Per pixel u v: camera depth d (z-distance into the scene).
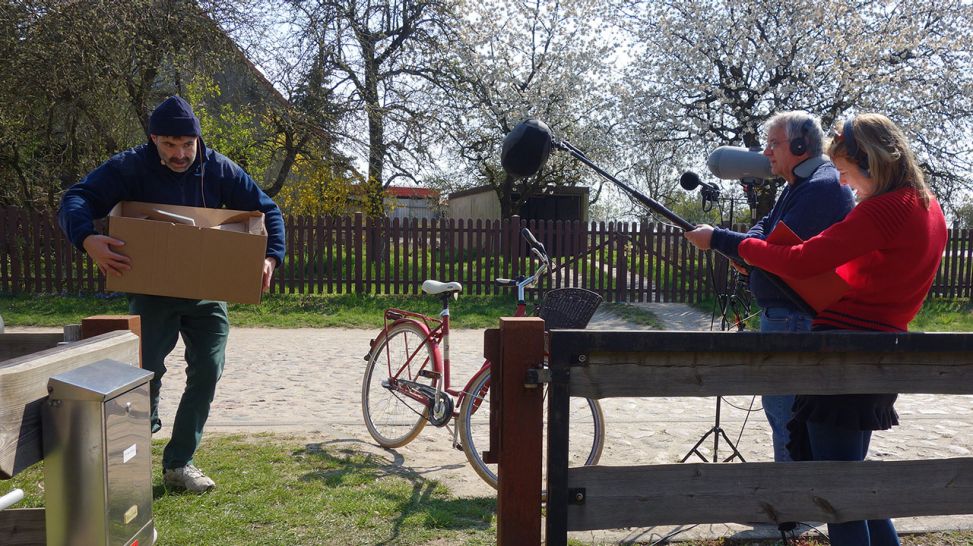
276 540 2.78
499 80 19.28
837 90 14.58
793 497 2.07
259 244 2.90
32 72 11.20
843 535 2.13
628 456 4.09
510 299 11.47
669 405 5.31
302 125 14.38
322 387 5.74
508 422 1.97
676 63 15.87
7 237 10.73
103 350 1.92
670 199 21.31
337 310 10.49
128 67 11.92
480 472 3.43
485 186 22.16
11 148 13.04
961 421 4.91
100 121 12.12
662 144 16.78
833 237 2.09
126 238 2.86
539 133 2.64
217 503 3.11
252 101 15.01
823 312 2.29
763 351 1.95
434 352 3.91
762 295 2.97
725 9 15.62
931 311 11.59
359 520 2.98
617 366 1.95
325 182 16.27
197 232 2.88
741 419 4.93
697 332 1.94
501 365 1.98
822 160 2.88
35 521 1.99
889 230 2.06
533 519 1.99
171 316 3.13
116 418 1.71
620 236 11.98
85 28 11.02
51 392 1.65
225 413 4.83
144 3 11.78
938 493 2.13
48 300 10.37
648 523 2.00
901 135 2.15
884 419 2.16
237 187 3.38
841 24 14.89
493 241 11.88
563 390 1.93
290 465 3.67
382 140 16.62
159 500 3.09
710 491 2.03
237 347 7.64
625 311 11.19
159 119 3.00
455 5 17.83
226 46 13.21
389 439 4.07
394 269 11.63
